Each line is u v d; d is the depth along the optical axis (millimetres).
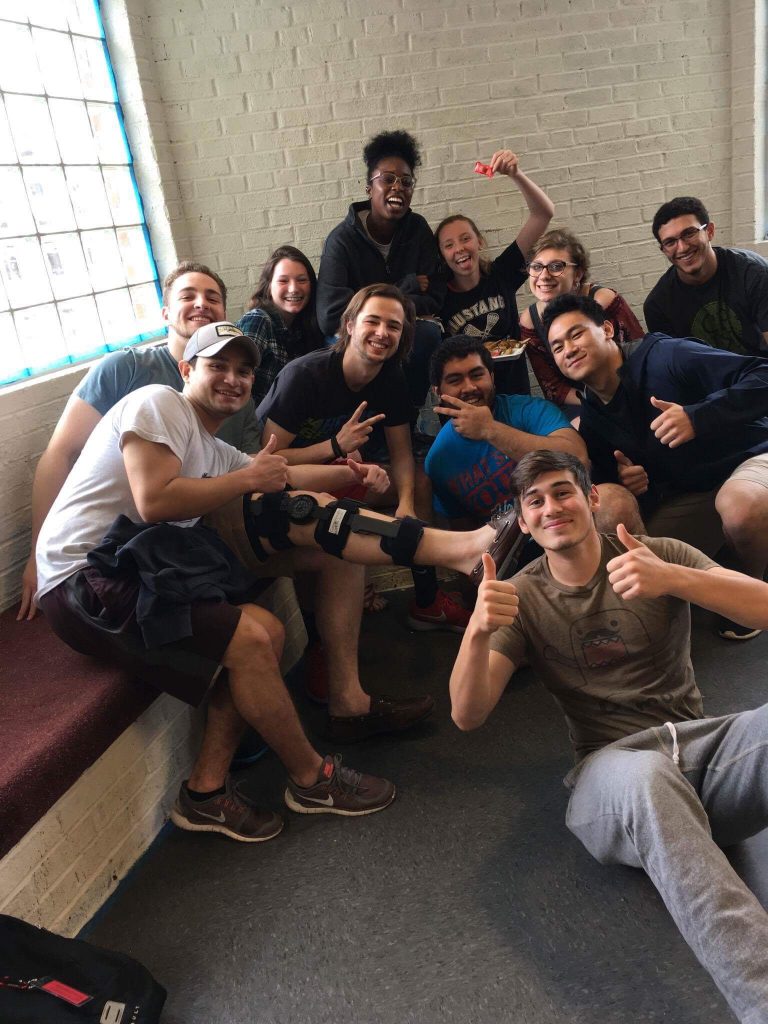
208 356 1871
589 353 2443
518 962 1445
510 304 3441
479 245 3371
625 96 3863
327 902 1657
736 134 3965
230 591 1851
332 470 2396
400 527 2068
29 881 1529
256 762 2176
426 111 3760
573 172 3918
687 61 3865
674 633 1629
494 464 2631
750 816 1422
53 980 1336
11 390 2410
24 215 2695
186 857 1859
